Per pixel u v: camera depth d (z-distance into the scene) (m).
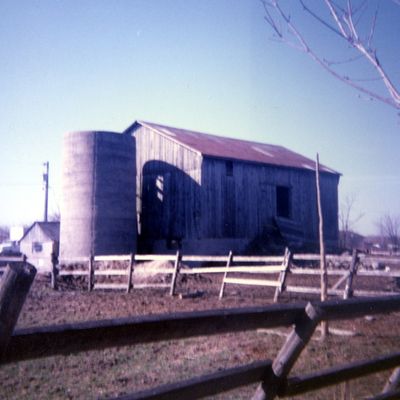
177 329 2.16
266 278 20.61
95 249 27.56
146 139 30.72
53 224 35.59
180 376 6.61
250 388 5.94
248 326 2.43
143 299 14.40
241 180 28.92
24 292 1.70
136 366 7.14
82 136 28.25
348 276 11.65
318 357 7.32
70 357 7.64
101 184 27.95
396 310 3.19
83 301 14.12
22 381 6.46
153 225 29.66
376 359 3.43
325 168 35.22
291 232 30.42
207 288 17.02
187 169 27.83
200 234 26.66
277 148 38.69
